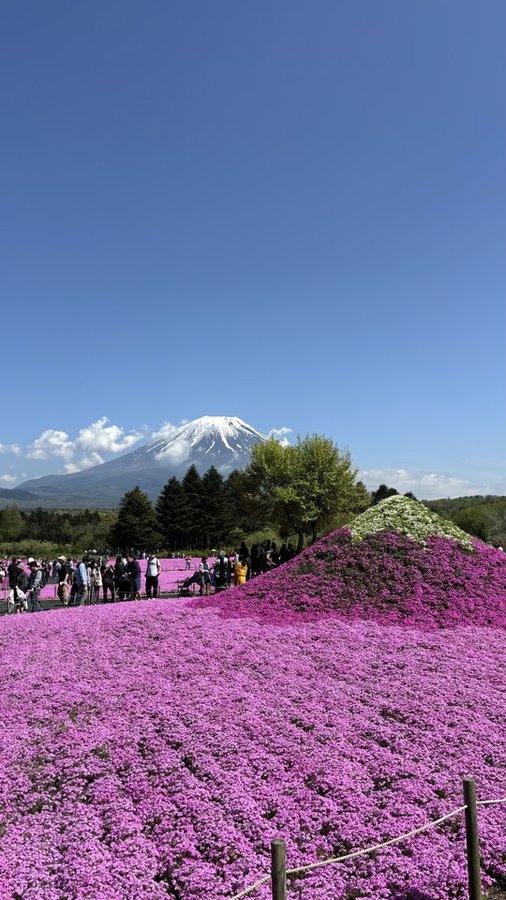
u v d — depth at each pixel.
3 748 9.62
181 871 6.60
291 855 6.84
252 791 8.17
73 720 10.80
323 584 19.17
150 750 9.46
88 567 30.88
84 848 6.90
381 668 13.12
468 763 8.78
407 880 6.43
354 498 74.62
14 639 17.62
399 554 20.14
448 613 17.05
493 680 12.28
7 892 6.19
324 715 10.52
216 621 17.66
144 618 18.73
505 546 62.66
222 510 103.19
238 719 10.38
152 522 100.38
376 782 8.49
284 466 71.94
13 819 7.77
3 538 99.50
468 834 5.90
